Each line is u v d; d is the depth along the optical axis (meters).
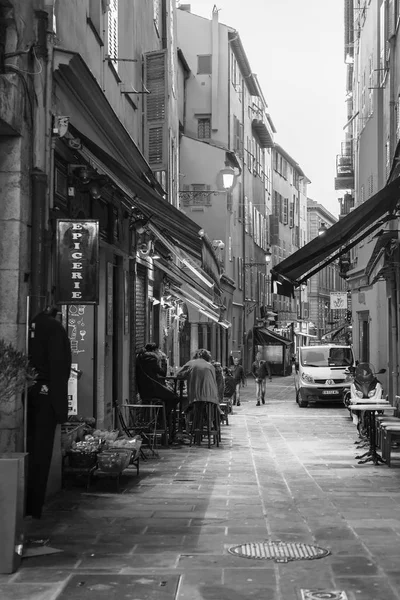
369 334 29.77
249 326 55.03
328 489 10.31
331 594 5.54
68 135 10.12
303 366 30.14
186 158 42.72
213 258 13.66
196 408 15.71
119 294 15.84
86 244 9.71
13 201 8.62
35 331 8.31
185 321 35.00
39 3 9.38
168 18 24.42
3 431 8.24
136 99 18.06
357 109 35.62
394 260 18.91
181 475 11.52
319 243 13.23
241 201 49.75
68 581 5.89
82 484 10.37
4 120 8.05
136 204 12.50
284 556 6.60
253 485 10.62
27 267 8.87
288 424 21.59
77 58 9.95
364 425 16.08
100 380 13.98
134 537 7.33
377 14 27.84
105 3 13.77
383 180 27.38
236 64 47.66
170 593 5.59
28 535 7.39
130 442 10.87
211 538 7.30
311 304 87.50
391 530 7.69
